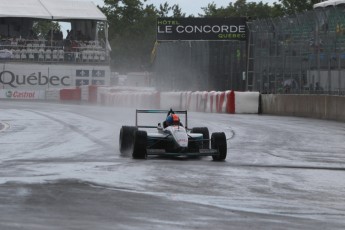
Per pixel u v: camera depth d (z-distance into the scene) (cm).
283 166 4397
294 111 10500
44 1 19775
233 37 13625
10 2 19225
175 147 4484
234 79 13262
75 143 5794
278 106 10988
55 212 2566
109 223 2375
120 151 4866
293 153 5216
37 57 18600
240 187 3438
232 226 2403
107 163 4312
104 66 18988
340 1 10975
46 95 17938
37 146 5538
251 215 2659
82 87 16775
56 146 5534
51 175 3700
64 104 15238
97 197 2975
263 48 11681
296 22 10588
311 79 10212
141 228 2302
